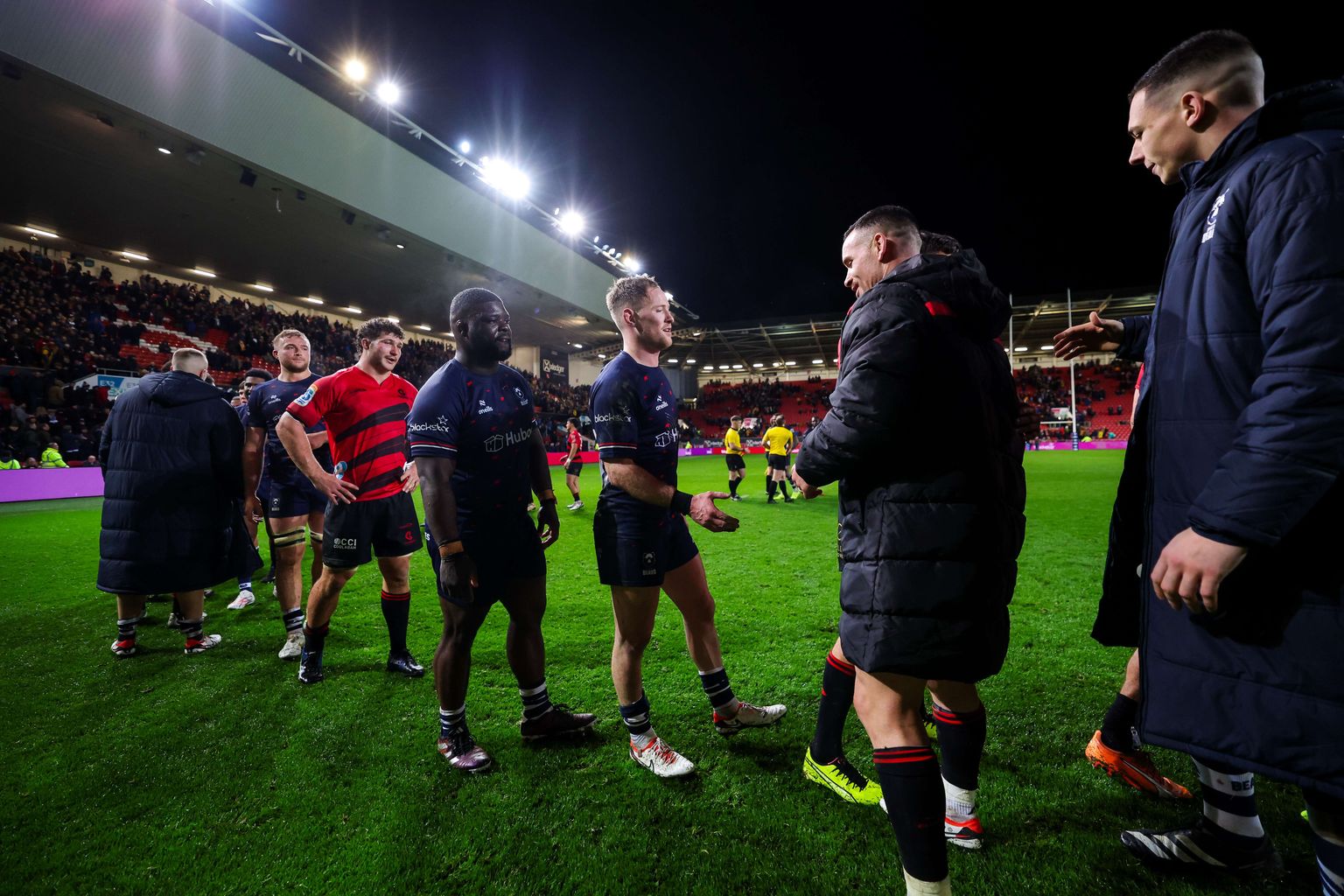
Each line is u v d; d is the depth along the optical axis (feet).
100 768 7.27
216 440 11.48
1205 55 4.15
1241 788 5.04
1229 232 3.79
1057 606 13.16
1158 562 3.68
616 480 6.79
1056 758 7.06
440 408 7.04
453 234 65.05
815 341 118.83
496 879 5.34
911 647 4.14
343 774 7.11
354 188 53.52
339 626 12.93
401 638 10.43
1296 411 3.11
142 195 50.42
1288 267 3.28
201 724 8.43
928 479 4.25
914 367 4.15
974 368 4.42
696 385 146.82
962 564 4.16
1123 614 5.04
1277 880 5.05
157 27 38.91
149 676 10.26
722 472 61.72
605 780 6.91
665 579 7.52
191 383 11.49
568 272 85.92
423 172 60.75
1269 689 3.46
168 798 6.66
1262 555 3.46
